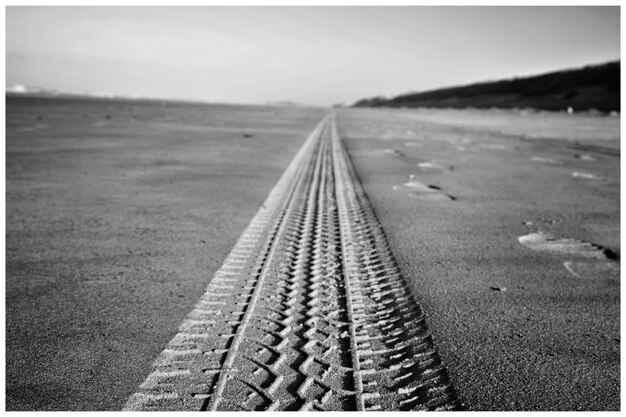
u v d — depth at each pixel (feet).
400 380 7.98
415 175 32.09
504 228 18.31
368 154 45.85
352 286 12.12
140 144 49.65
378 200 23.32
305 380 7.86
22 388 7.48
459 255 14.76
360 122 127.95
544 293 11.80
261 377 7.91
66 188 24.61
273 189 25.89
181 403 7.20
